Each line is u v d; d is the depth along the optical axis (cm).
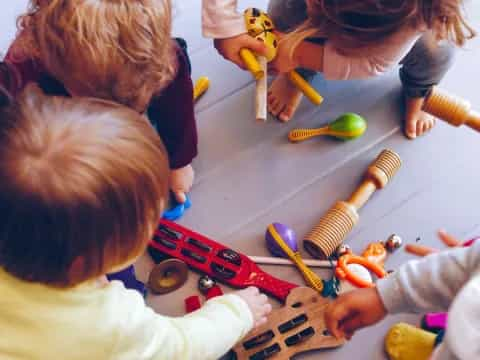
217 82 117
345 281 96
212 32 92
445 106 105
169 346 71
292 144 111
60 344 63
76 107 57
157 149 59
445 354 69
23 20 76
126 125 57
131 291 70
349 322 81
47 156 54
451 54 98
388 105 115
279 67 96
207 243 100
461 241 104
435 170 110
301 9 93
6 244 57
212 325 78
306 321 94
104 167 55
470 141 112
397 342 93
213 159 110
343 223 100
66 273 60
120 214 57
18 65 79
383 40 82
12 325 62
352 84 117
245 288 97
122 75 73
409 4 75
